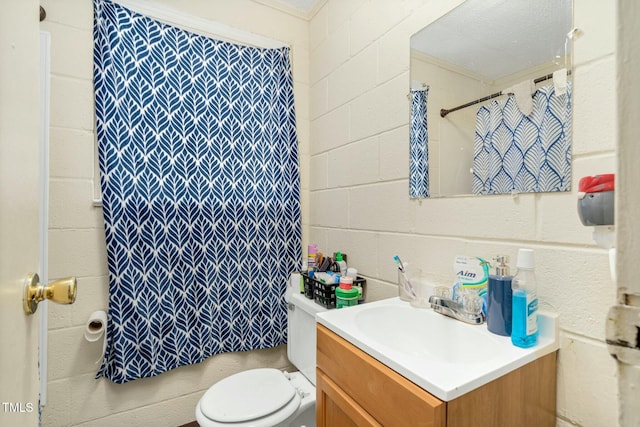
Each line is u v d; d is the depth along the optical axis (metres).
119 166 1.31
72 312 1.29
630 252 0.22
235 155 1.59
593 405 0.68
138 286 1.33
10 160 0.44
